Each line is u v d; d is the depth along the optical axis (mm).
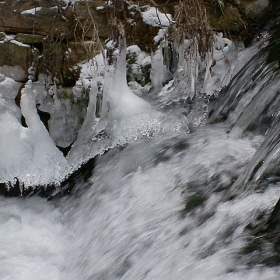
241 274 2262
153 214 3334
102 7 4715
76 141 4668
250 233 2529
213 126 4102
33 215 4379
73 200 4316
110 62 4605
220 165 3393
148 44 4820
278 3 5043
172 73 4852
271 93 3699
